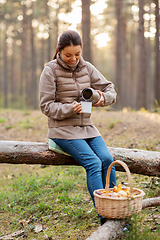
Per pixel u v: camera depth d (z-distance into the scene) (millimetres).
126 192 2324
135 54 35500
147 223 2562
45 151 3158
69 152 2734
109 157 2623
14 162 3260
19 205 3471
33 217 3111
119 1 18562
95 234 2162
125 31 27953
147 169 3172
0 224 3125
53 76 2732
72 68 2762
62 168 4621
